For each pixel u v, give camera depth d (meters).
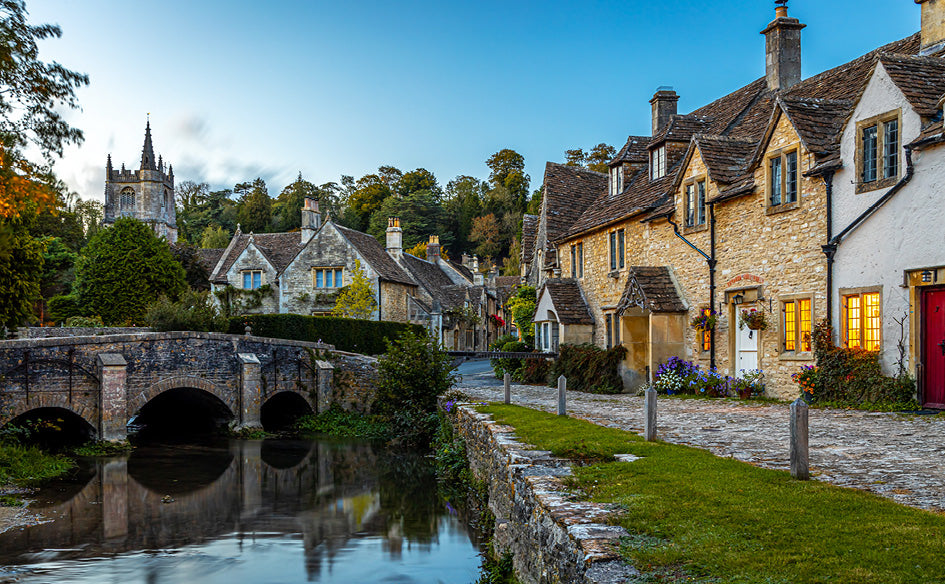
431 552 11.67
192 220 101.62
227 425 25.67
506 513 9.16
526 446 9.75
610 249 25.42
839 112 16.55
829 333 15.07
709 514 5.54
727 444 9.51
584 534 5.24
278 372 26.83
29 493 16.16
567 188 32.81
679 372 20.19
